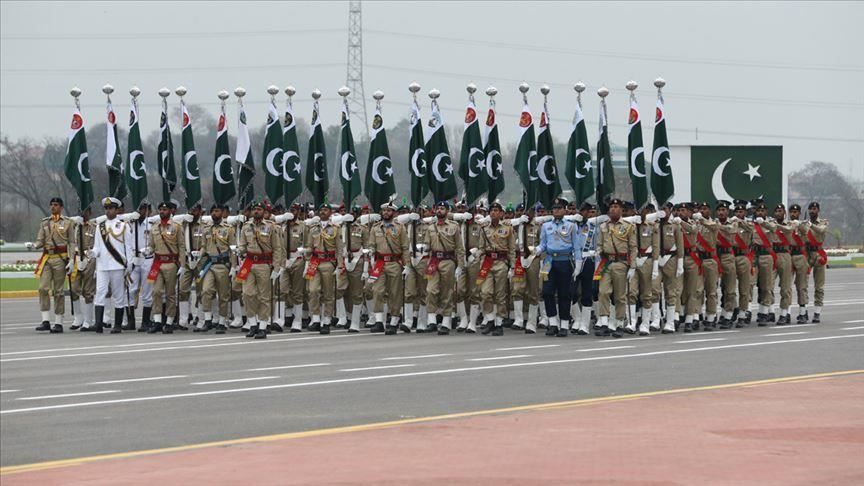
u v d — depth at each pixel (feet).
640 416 87.45
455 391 102.58
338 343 150.71
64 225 176.86
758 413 88.53
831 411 89.45
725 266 170.91
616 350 137.49
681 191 313.53
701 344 144.05
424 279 168.66
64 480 68.28
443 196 174.09
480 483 65.67
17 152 601.62
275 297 172.14
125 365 128.26
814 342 145.07
